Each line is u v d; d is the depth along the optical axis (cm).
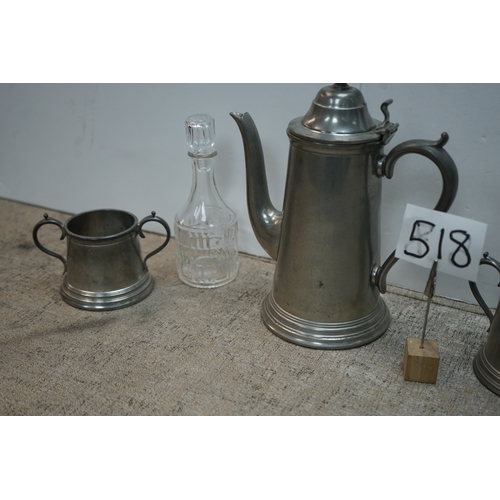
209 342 99
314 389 88
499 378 86
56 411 85
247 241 126
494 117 92
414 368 88
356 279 93
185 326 103
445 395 87
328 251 90
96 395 87
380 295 111
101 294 107
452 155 98
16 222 141
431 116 96
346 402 86
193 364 94
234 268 117
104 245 103
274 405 86
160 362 94
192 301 110
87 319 105
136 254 109
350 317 96
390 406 85
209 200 112
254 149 96
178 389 89
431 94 95
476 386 89
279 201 118
